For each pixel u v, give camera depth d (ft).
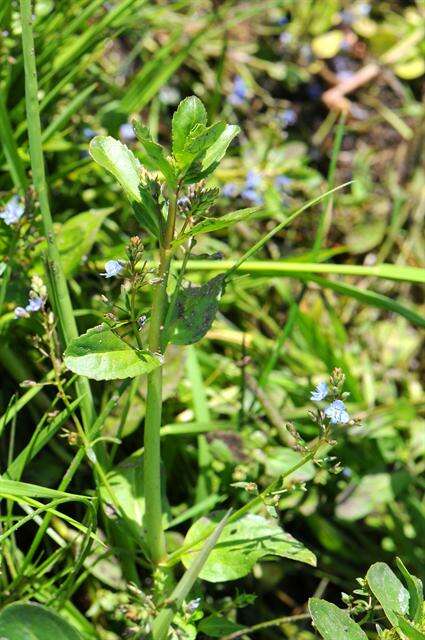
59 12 2.05
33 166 1.66
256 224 2.49
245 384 1.99
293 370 2.27
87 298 2.08
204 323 1.55
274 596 2.08
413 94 3.10
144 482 1.60
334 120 2.96
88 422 1.69
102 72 2.35
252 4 2.95
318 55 3.00
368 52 3.08
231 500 1.93
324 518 2.13
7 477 1.65
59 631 1.47
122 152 1.48
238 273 1.93
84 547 1.63
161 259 1.49
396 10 3.20
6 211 1.73
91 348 1.45
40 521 1.74
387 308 1.88
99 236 2.15
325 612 1.48
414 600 1.49
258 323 2.40
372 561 2.11
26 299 1.84
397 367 2.50
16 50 2.04
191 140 1.37
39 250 1.88
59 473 1.90
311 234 2.63
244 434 1.94
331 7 3.03
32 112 1.64
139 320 1.52
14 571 1.70
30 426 1.94
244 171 2.54
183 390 2.07
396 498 2.17
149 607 1.60
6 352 1.88
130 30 2.52
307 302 2.49
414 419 2.24
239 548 1.61
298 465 1.55
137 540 1.66
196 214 1.46
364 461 2.15
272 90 2.95
